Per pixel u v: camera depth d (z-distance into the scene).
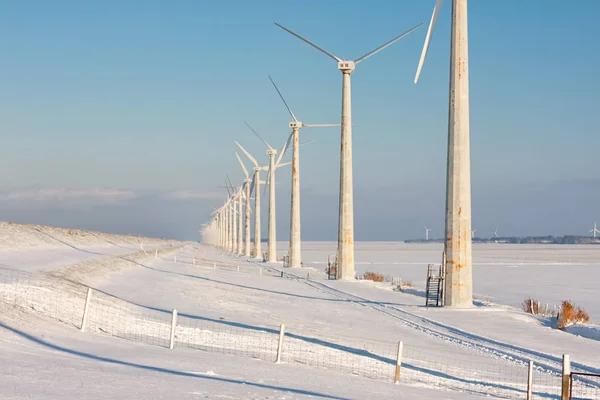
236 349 24.16
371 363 23.92
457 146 44.56
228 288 53.94
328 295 53.88
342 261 70.75
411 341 30.70
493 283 84.12
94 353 18.86
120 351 19.83
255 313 37.66
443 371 23.45
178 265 83.19
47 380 13.12
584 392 21.20
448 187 45.06
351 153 70.19
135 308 33.66
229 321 32.88
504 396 19.73
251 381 16.44
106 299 33.88
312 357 23.95
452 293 44.75
